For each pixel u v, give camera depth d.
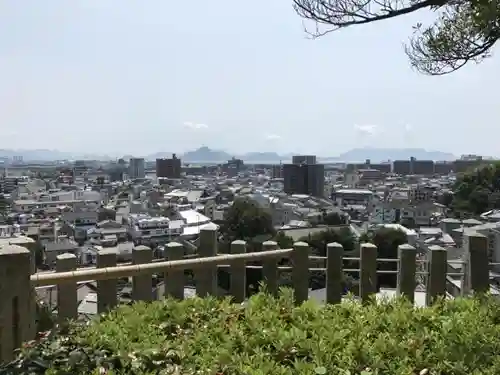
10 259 3.90
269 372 3.32
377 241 26.73
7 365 3.43
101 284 5.50
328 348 3.65
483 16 5.59
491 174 61.19
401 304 4.78
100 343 3.63
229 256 5.97
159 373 3.36
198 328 4.19
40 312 4.95
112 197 109.56
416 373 3.50
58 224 66.50
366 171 148.12
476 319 4.42
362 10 6.24
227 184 131.38
